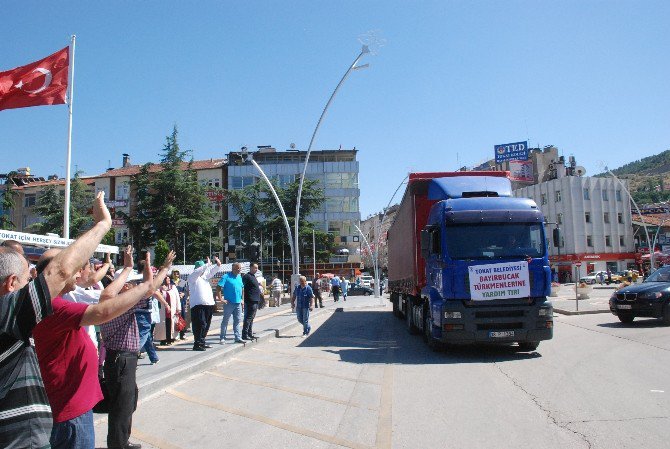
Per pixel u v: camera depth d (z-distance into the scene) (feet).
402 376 30.01
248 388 27.17
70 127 45.37
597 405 21.94
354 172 228.43
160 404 23.81
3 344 7.90
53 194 164.66
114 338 16.55
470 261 35.94
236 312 42.68
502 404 22.77
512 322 35.50
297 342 47.03
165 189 165.78
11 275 8.54
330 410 22.52
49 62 42.24
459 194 40.73
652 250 195.42
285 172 226.79
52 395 11.03
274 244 191.01
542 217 37.32
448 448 17.16
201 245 168.66
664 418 19.65
